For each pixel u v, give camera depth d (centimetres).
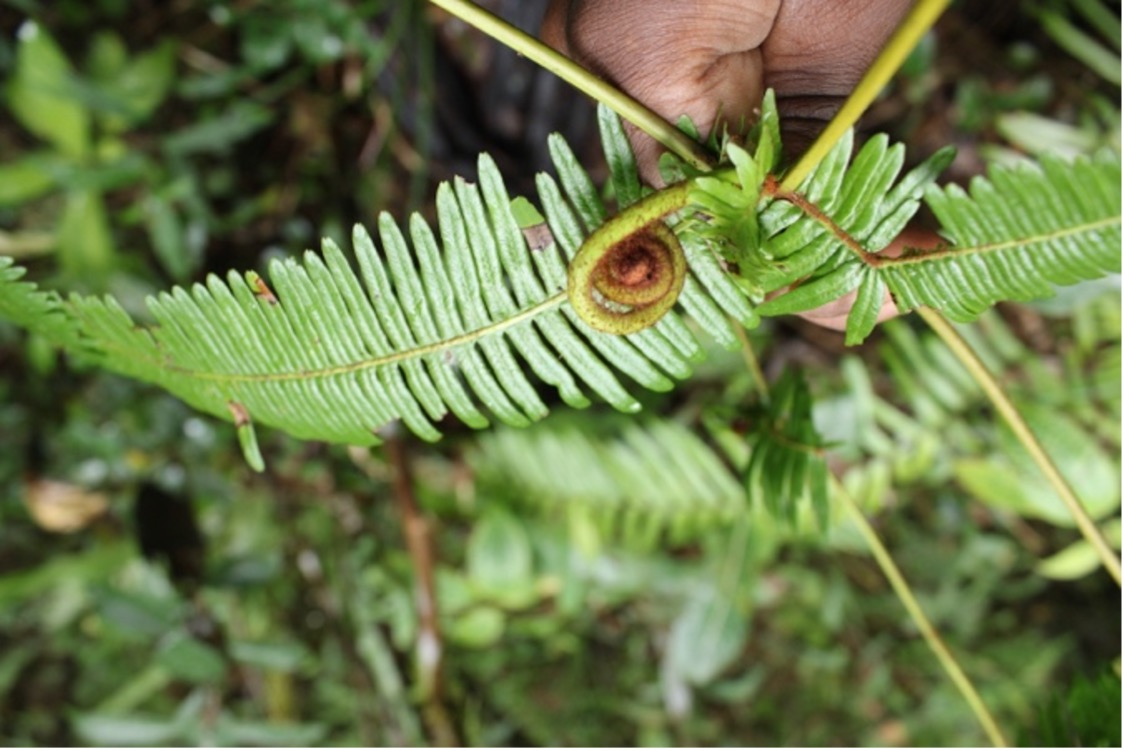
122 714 116
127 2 107
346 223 109
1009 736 122
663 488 108
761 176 43
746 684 122
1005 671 123
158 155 106
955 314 46
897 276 45
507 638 121
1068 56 110
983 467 103
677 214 45
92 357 54
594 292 45
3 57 105
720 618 113
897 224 45
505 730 120
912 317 106
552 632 121
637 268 44
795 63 54
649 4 51
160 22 108
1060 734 66
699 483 107
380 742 113
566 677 123
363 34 99
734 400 111
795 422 60
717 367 109
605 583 115
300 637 116
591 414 109
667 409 114
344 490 114
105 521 115
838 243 45
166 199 104
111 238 109
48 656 122
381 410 50
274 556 107
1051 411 98
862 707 125
